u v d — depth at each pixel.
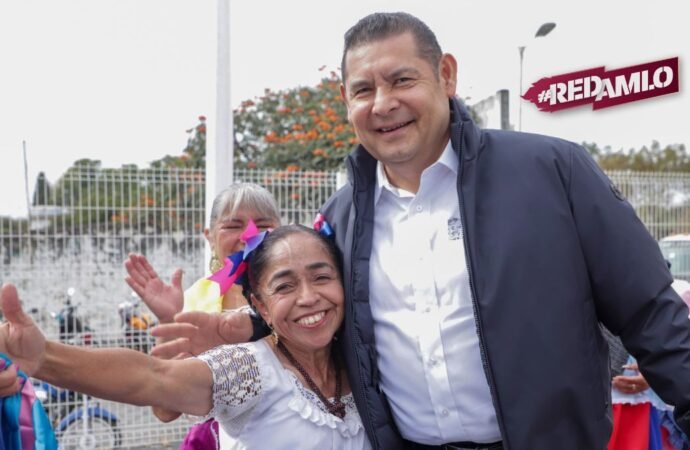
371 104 2.12
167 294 2.42
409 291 2.18
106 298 6.95
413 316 2.16
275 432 2.10
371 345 2.22
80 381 1.77
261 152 11.96
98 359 1.81
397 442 2.24
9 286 1.66
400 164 2.19
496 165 2.09
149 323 7.05
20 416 1.72
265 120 12.17
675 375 1.94
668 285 2.02
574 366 1.95
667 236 9.32
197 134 11.54
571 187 2.04
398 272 2.20
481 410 2.10
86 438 6.23
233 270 2.35
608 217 2.01
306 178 7.61
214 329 2.30
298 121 12.03
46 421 1.74
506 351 1.94
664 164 21.80
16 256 6.73
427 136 2.13
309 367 2.24
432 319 2.13
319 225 2.48
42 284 6.78
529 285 1.95
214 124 5.98
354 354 2.20
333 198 2.53
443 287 2.12
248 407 2.09
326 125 11.30
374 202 2.30
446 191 2.18
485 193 2.06
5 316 1.67
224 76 6.00
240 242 3.20
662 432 4.18
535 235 1.98
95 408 6.38
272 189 7.52
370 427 2.19
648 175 9.60
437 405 2.14
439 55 2.17
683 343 1.95
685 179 9.52
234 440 2.16
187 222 7.14
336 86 12.12
